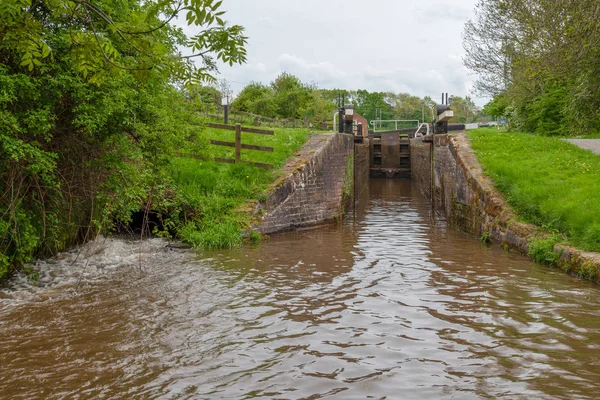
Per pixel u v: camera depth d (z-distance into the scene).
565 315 6.67
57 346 5.68
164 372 5.00
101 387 4.67
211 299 7.53
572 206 10.33
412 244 12.58
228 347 5.65
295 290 8.05
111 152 8.95
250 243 12.49
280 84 45.31
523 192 12.12
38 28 4.80
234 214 13.21
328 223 16.91
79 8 4.96
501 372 4.94
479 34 27.69
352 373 4.95
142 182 9.79
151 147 9.48
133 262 10.04
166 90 10.29
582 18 16.16
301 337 5.96
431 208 21.81
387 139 41.94
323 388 4.63
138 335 6.03
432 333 6.07
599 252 8.83
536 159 15.02
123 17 7.67
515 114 28.53
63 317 6.69
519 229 11.29
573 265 8.97
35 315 6.77
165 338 5.93
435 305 7.21
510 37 25.86
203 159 13.52
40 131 7.28
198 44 4.54
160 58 4.71
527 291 7.89
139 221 13.48
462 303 7.29
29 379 4.84
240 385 4.70
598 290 7.89
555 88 24.89
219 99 31.31
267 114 39.12
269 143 17.80
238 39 4.46
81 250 10.38
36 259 9.52
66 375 4.93
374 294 7.80
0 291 7.90
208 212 13.00
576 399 4.35
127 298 7.58
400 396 4.45
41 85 7.39
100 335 6.03
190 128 11.70
